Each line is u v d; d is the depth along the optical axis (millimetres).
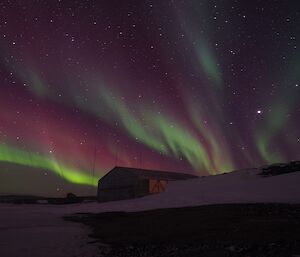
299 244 13273
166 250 14445
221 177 55500
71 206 50281
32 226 24734
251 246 13523
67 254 14422
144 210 33906
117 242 17344
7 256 14023
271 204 27953
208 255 12758
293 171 49656
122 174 58031
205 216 24969
